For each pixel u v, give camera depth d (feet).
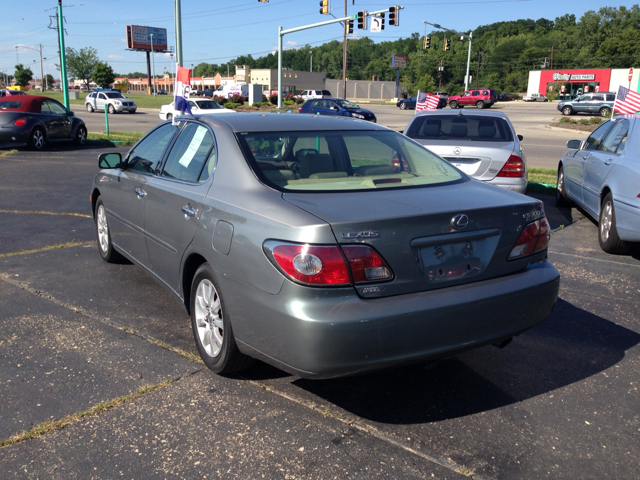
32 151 51.62
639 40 357.20
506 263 9.68
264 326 8.83
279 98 102.17
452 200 9.61
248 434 8.93
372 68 487.61
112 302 14.47
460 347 9.04
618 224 18.75
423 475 8.04
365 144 11.94
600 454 8.63
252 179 10.07
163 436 8.83
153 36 353.10
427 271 8.89
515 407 9.93
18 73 350.43
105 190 16.49
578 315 14.29
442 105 184.75
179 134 13.21
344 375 8.47
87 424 9.09
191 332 12.73
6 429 8.91
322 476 7.97
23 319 13.23
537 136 80.69
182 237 11.34
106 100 131.64
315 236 8.23
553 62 389.80
